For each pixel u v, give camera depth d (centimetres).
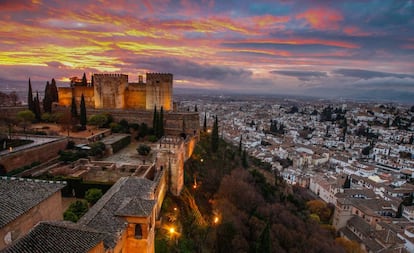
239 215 4850
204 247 3478
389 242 5175
